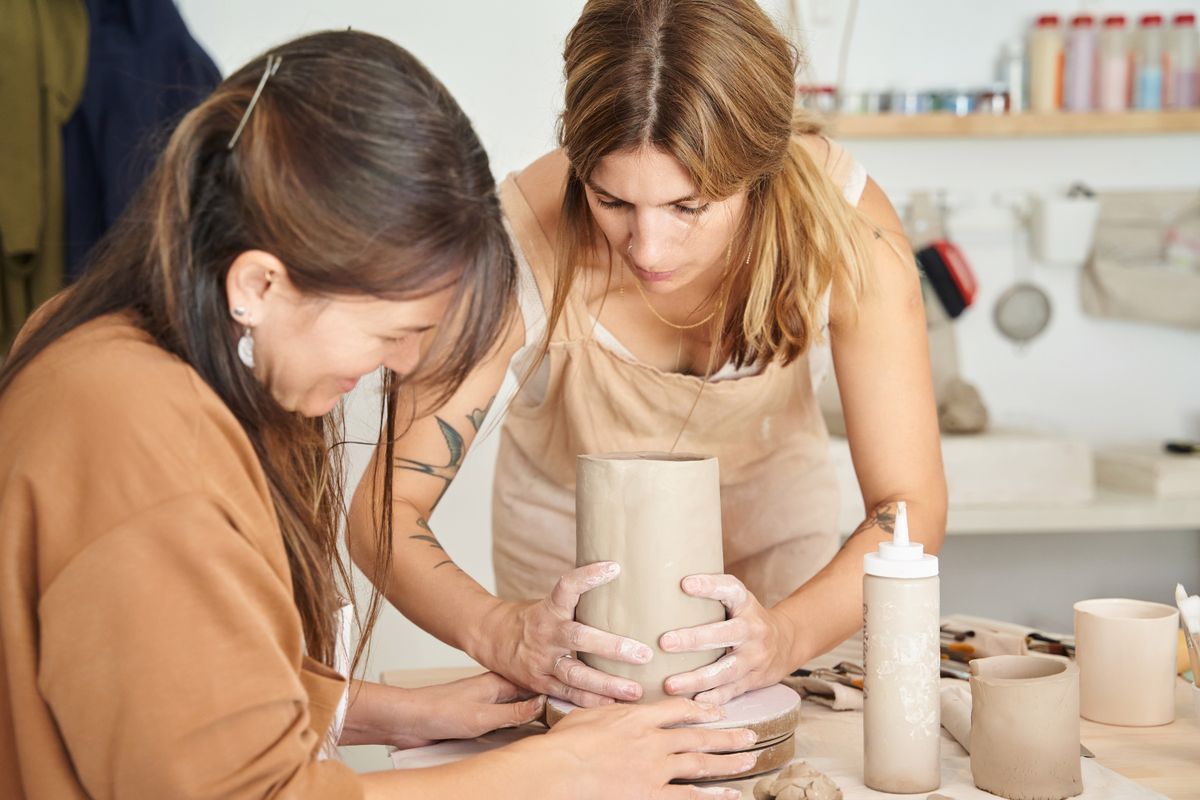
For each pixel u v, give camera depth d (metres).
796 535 1.72
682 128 1.15
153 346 0.83
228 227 0.82
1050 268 3.29
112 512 0.78
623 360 1.57
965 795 1.05
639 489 1.16
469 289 0.87
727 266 1.42
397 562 1.41
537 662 1.23
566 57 1.25
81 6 2.65
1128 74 3.14
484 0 3.12
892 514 1.45
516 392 1.56
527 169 1.55
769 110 1.20
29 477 0.79
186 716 0.78
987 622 1.54
